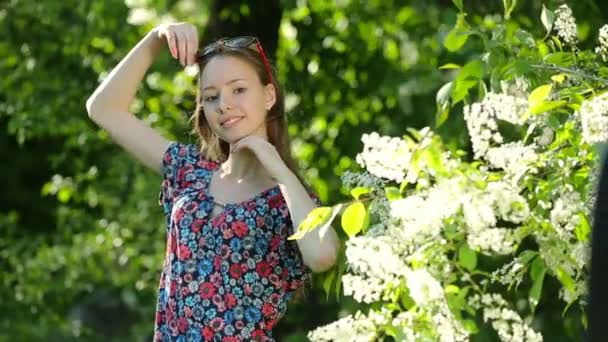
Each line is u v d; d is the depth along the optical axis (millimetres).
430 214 4500
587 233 4664
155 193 13617
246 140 5391
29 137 13430
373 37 11867
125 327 16016
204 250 5426
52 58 13438
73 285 13867
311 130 11820
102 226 13930
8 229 14516
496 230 4574
